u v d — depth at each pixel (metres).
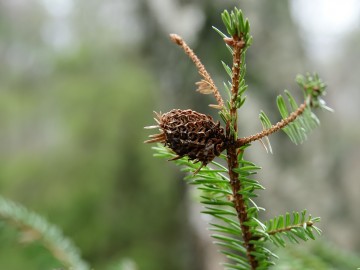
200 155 0.19
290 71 1.28
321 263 0.31
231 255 0.21
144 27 1.43
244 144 0.19
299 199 1.23
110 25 2.00
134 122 1.84
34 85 2.25
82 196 1.70
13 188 1.78
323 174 1.32
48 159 1.87
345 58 1.95
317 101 0.17
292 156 1.25
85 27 2.19
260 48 1.29
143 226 1.65
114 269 0.36
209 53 1.16
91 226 1.64
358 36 2.00
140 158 1.78
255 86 1.23
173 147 0.19
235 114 0.19
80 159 1.82
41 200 1.72
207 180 0.20
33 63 2.30
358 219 1.31
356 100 1.84
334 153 1.39
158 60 1.41
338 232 1.27
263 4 1.33
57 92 2.06
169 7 1.31
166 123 0.19
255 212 0.20
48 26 2.36
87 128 1.88
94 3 2.11
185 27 1.24
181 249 1.46
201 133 0.19
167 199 1.67
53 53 2.25
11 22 2.34
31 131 2.06
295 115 0.18
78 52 2.14
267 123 0.18
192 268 1.09
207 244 1.04
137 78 1.92
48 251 0.32
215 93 0.19
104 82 1.99
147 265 1.54
